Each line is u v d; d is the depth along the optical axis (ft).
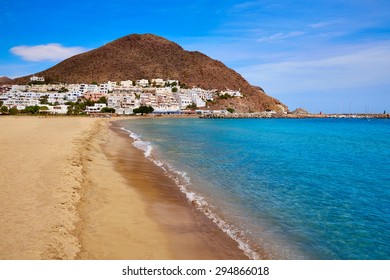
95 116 456.04
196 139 165.99
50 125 200.64
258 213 48.80
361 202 56.39
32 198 41.24
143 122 362.53
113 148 115.03
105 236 36.63
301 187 66.13
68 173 55.83
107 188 57.00
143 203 50.83
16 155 70.13
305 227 43.80
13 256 26.91
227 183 67.00
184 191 59.67
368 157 113.80
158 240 37.50
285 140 176.96
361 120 629.92
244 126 335.47
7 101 500.74
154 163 87.66
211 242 38.11
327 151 129.90
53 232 32.12
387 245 38.86
